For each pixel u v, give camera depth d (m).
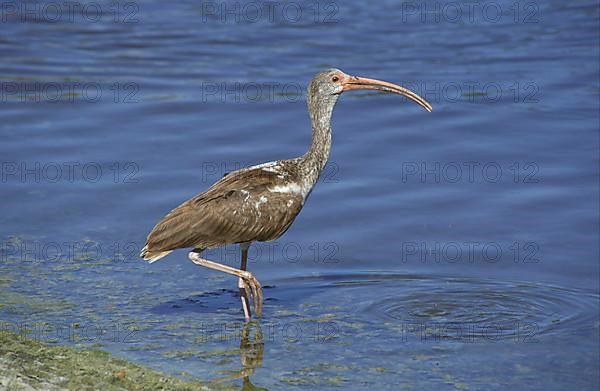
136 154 19.73
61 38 28.53
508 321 13.57
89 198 17.67
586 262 15.73
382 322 13.49
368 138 20.77
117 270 15.09
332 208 17.62
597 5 31.94
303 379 11.70
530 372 12.05
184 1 33.31
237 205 13.66
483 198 18.02
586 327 13.37
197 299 14.21
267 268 15.50
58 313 13.40
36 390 10.52
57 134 20.69
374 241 16.47
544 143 20.53
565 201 17.84
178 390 11.05
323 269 15.51
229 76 25.25
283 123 21.56
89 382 10.97
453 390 11.54
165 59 26.77
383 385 11.62
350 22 30.94
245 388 11.36
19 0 32.22
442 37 29.27
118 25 30.19
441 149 20.23
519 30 29.78
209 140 20.53
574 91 23.98
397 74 25.59
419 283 14.94
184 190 18.12
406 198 18.03
